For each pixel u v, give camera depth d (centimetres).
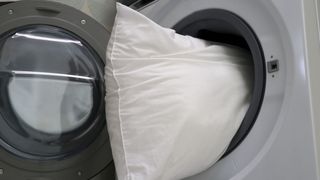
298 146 77
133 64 91
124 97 90
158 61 92
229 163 92
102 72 118
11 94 112
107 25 144
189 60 94
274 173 81
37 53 116
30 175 105
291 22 81
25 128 111
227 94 93
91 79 119
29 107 113
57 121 115
